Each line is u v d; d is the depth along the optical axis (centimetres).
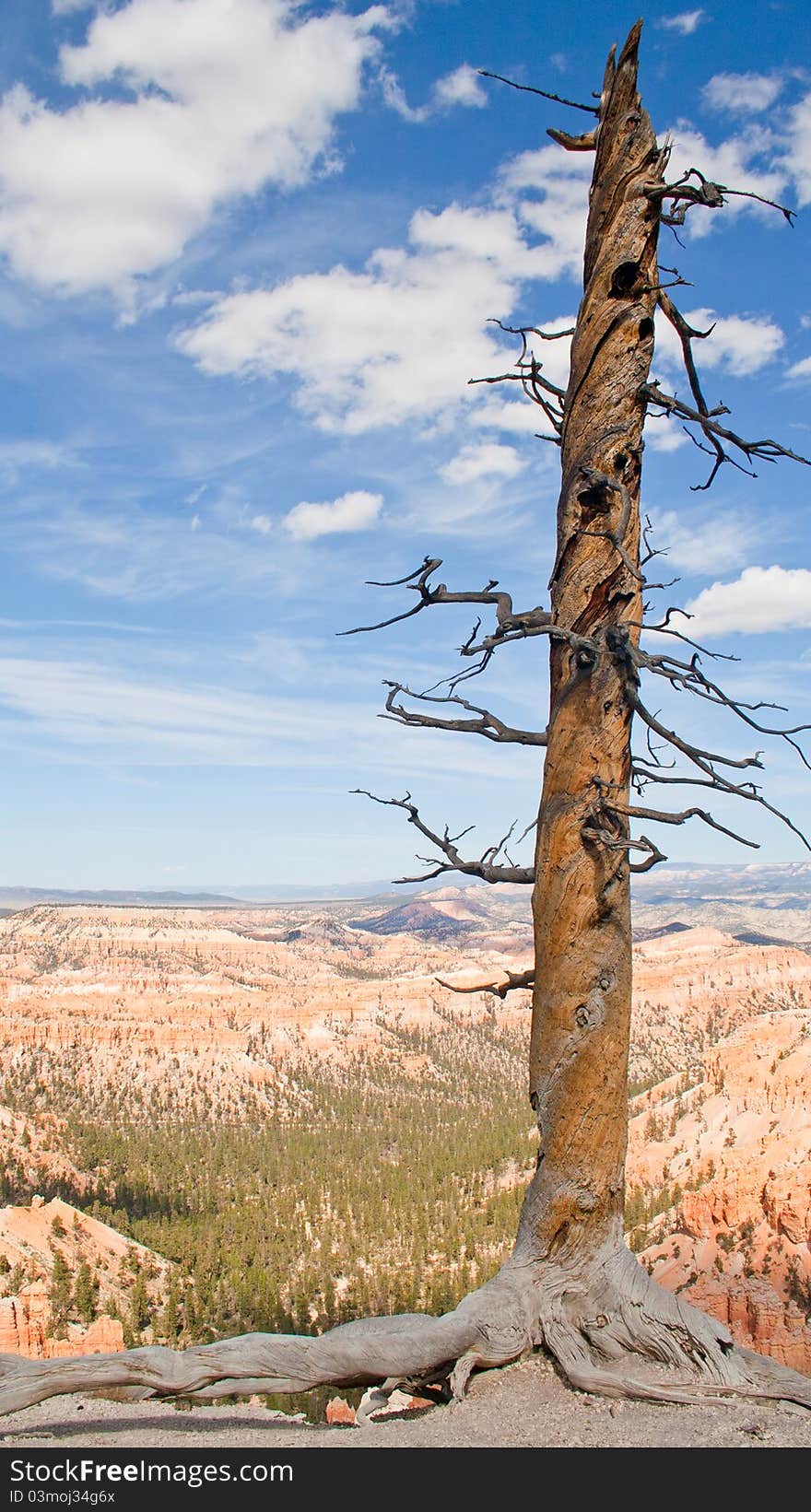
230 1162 15925
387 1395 902
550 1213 973
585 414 1066
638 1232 6588
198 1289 8781
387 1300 8694
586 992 997
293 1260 11181
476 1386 901
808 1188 4878
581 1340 934
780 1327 4316
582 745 1020
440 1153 15675
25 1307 6006
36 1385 808
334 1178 15150
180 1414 909
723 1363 905
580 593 1044
